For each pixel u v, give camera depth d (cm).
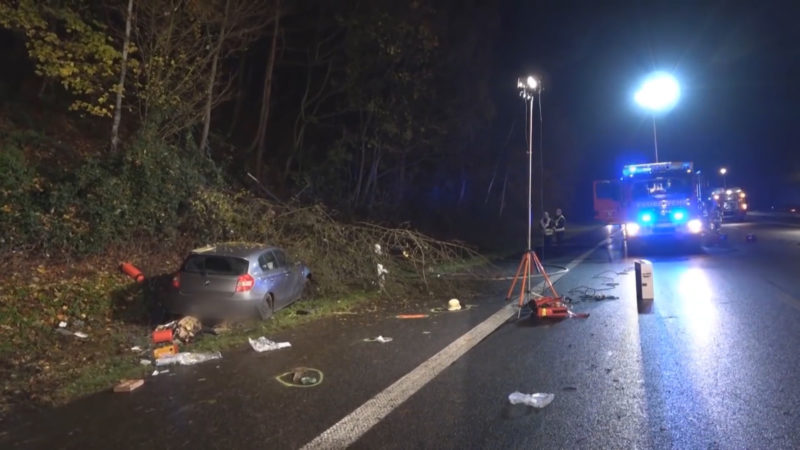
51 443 536
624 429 538
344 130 2312
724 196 4622
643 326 971
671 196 2239
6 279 1048
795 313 1023
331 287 1348
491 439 523
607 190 2366
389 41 2058
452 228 2980
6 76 1719
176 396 666
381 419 577
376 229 1534
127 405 637
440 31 2286
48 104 1716
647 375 700
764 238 2739
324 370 760
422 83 2198
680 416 566
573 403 610
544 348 851
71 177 1288
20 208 1152
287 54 2427
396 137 2319
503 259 2366
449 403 620
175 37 1573
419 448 507
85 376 736
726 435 518
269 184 2189
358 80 2164
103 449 521
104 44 1374
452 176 3338
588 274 1725
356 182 2620
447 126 2452
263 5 1884
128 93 1571
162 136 1552
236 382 715
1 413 617
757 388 639
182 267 1038
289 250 1357
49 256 1168
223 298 1004
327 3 2142
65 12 1325
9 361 795
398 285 1407
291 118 2512
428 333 981
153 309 1126
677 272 1647
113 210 1288
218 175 1597
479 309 1209
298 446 517
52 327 959
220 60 1834
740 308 1084
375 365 781
